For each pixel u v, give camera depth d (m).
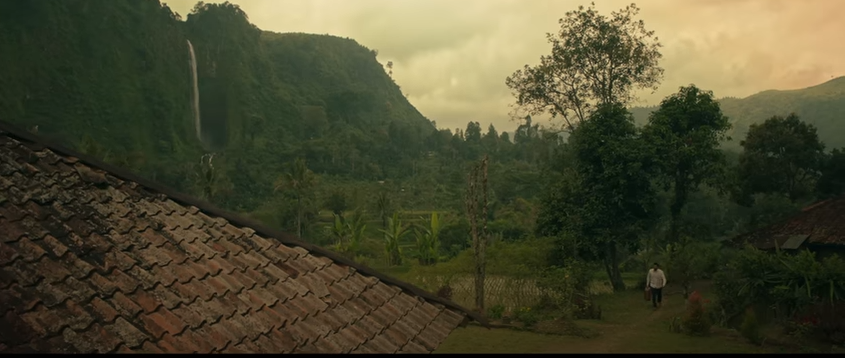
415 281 17.66
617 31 24.94
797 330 11.62
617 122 22.41
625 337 12.42
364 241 39.16
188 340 3.73
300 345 4.22
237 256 4.96
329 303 4.96
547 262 19.75
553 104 26.52
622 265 29.39
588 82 25.80
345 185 76.94
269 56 151.38
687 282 18.14
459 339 11.73
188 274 4.37
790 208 26.64
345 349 4.41
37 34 99.44
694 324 12.74
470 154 97.19
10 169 4.45
